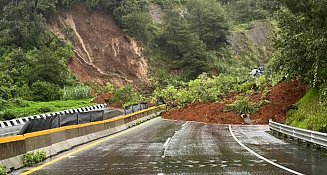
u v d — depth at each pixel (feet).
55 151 52.24
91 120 74.02
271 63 111.55
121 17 278.46
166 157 47.39
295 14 76.64
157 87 229.25
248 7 421.18
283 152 51.55
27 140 45.83
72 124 63.46
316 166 39.91
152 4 335.88
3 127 98.22
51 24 249.55
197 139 70.08
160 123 116.16
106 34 268.41
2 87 168.76
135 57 268.62
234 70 257.55
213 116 123.85
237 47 352.49
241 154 49.57
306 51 77.10
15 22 222.48
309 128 72.90
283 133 73.61
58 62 199.72
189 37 291.99
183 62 283.18
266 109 119.85
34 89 182.91
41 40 223.92
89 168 39.99
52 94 185.06
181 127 100.48
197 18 333.62
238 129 93.61
